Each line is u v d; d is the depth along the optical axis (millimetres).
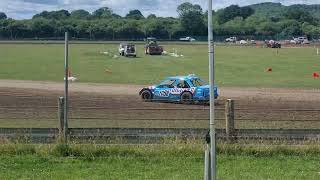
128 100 46625
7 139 23656
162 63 99625
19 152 22266
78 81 65625
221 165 20578
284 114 38344
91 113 37781
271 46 183500
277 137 24500
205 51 152750
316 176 18969
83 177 18594
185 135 24297
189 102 45781
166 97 46188
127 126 31344
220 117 36125
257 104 44688
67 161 21062
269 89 57938
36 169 19766
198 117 36375
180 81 46188
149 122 33281
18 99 45906
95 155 21953
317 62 105375
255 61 107500
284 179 18484
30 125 31641
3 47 176125
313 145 23203
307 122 34062
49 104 42719
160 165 20531
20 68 86375
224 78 72188
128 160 21250
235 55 130750
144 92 47000
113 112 38594
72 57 118000
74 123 32500
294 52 148750
